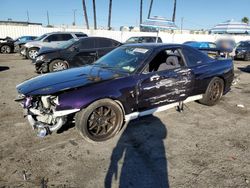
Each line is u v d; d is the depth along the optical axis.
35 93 3.42
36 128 3.55
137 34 27.08
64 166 3.08
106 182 2.79
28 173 2.93
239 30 17.30
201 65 4.89
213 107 5.39
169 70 4.31
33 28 25.23
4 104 5.48
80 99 3.37
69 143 3.65
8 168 3.01
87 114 3.47
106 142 3.70
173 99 4.46
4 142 3.66
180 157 3.32
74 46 9.12
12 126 4.24
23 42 18.58
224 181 2.82
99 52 9.39
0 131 4.03
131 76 3.89
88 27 32.56
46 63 8.91
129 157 3.30
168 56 4.67
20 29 24.81
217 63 5.24
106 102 3.60
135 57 4.30
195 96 4.93
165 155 3.37
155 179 2.85
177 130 4.15
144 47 4.53
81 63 9.19
